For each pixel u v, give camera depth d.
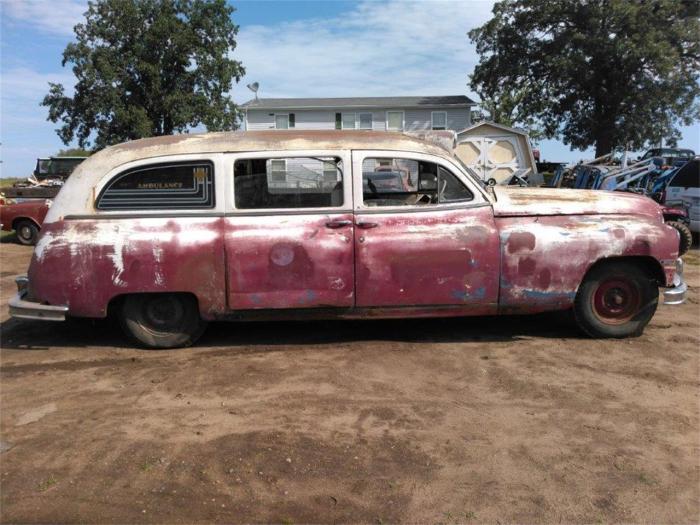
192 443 3.50
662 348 5.10
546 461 3.29
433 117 38.66
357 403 4.03
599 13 32.09
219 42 35.94
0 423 3.80
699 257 10.41
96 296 4.84
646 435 3.59
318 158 4.92
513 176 20.34
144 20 34.50
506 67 36.06
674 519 2.80
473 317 6.02
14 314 4.90
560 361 4.79
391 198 5.10
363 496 2.98
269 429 3.67
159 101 35.06
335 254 4.87
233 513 2.84
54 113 34.88
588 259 5.00
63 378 4.55
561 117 36.91
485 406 3.98
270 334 5.56
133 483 3.10
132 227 4.84
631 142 34.66
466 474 3.17
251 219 4.88
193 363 4.82
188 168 4.89
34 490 3.05
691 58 32.97
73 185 4.92
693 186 11.41
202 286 4.88
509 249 4.94
